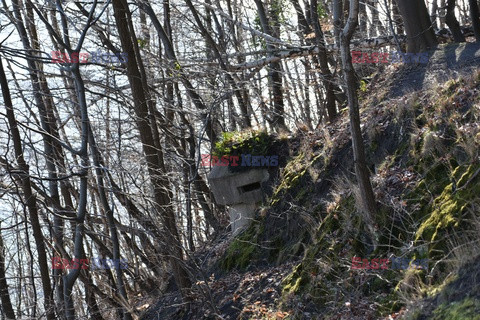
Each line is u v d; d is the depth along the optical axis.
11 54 8.55
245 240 10.73
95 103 10.92
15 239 11.07
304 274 8.10
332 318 6.85
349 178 9.23
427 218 6.95
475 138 7.11
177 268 9.84
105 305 13.23
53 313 9.11
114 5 9.70
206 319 9.18
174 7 17.48
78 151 8.36
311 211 9.43
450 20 13.79
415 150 8.09
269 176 11.30
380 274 6.91
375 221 7.55
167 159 12.30
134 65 9.75
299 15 17.94
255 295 8.80
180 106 14.34
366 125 9.75
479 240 5.61
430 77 10.59
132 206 10.47
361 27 19.73
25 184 8.26
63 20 11.00
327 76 13.04
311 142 11.05
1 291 9.38
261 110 16.22
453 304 5.08
